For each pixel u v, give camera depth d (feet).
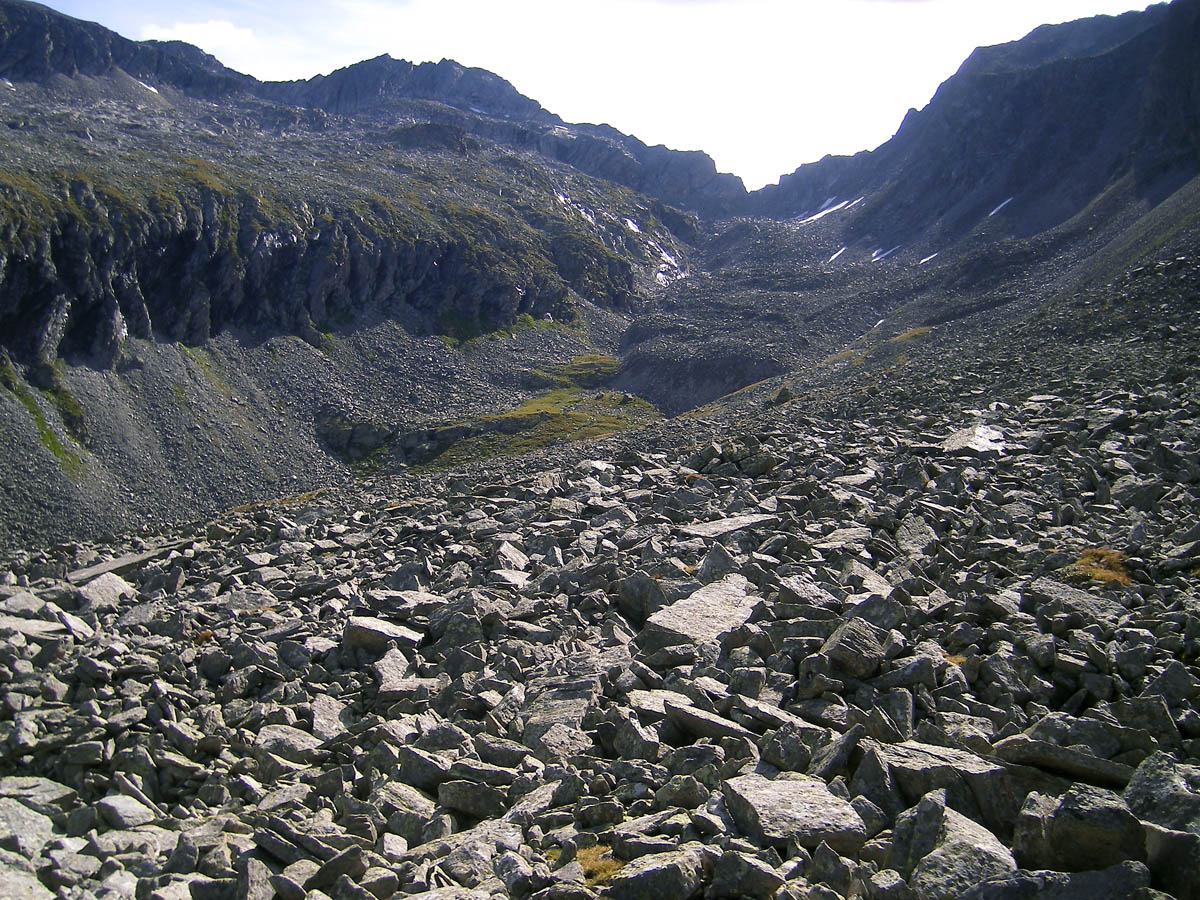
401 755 46.68
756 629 55.98
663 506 100.89
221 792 46.37
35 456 397.39
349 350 609.83
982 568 64.49
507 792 43.14
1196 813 29.09
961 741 40.29
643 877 30.66
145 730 52.42
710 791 38.99
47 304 452.76
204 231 562.66
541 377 622.95
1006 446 102.83
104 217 499.92
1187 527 65.77
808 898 28.86
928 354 322.14
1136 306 227.20
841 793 36.11
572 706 50.78
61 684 56.49
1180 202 391.65
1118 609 53.06
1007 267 599.98
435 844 38.22
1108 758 36.42
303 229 631.15
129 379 473.26
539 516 102.83
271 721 55.26
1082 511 75.87
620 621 66.85
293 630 69.92
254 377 538.88
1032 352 214.69
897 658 50.88
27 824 40.93
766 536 81.61
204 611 76.84
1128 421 104.99
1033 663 47.96
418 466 467.11
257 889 34.53
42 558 130.72
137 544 131.75
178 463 443.73
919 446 107.65
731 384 570.87
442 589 80.18
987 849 29.71
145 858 37.76
